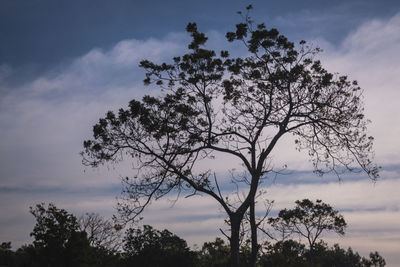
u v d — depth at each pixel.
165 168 17.67
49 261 24.23
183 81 18.28
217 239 34.53
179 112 17.94
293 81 18.27
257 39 18.12
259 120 18.44
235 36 18.30
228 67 18.47
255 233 17.38
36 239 24.59
